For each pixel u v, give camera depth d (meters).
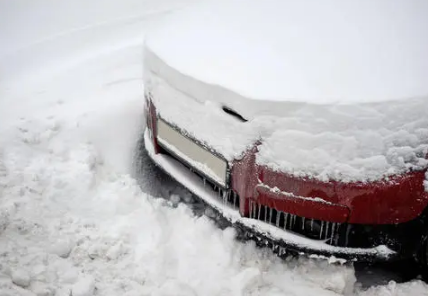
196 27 3.29
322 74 2.58
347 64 2.64
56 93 4.61
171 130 3.05
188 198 3.59
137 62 5.30
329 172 2.44
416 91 2.46
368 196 2.45
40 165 3.59
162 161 3.28
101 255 2.96
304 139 2.44
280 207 2.60
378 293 2.78
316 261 2.87
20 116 4.14
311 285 2.81
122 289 2.74
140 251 2.99
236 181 2.71
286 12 3.15
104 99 4.43
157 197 3.58
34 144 3.81
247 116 2.54
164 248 3.00
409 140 2.41
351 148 2.40
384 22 2.98
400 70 2.61
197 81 2.75
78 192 3.38
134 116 4.16
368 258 2.60
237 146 2.63
